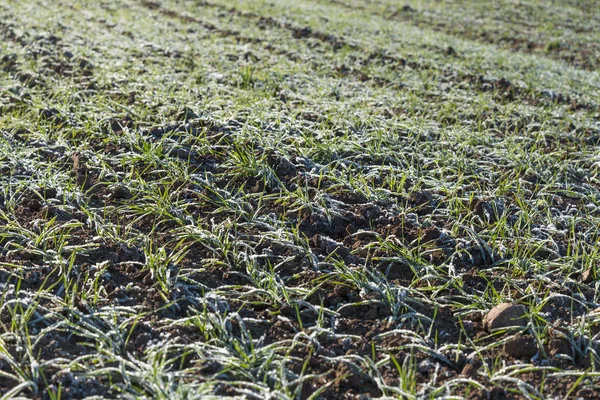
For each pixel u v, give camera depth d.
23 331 3.48
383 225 4.76
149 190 5.00
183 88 7.15
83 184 5.05
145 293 3.89
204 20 12.28
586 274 4.23
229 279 4.11
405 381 3.25
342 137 6.03
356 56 9.80
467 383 3.33
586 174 5.89
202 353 3.43
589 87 8.86
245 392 3.16
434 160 5.77
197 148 5.69
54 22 10.98
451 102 7.46
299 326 3.72
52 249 4.24
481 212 4.92
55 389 3.13
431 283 4.14
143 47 9.34
